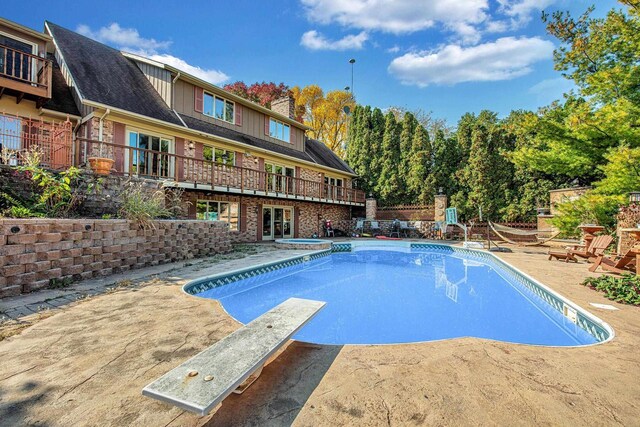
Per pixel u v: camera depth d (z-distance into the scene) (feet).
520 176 61.31
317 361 9.13
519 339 14.83
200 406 5.04
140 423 6.27
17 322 11.94
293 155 60.34
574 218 35.37
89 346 9.80
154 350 9.55
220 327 11.51
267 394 7.36
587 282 19.52
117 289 17.25
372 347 10.19
